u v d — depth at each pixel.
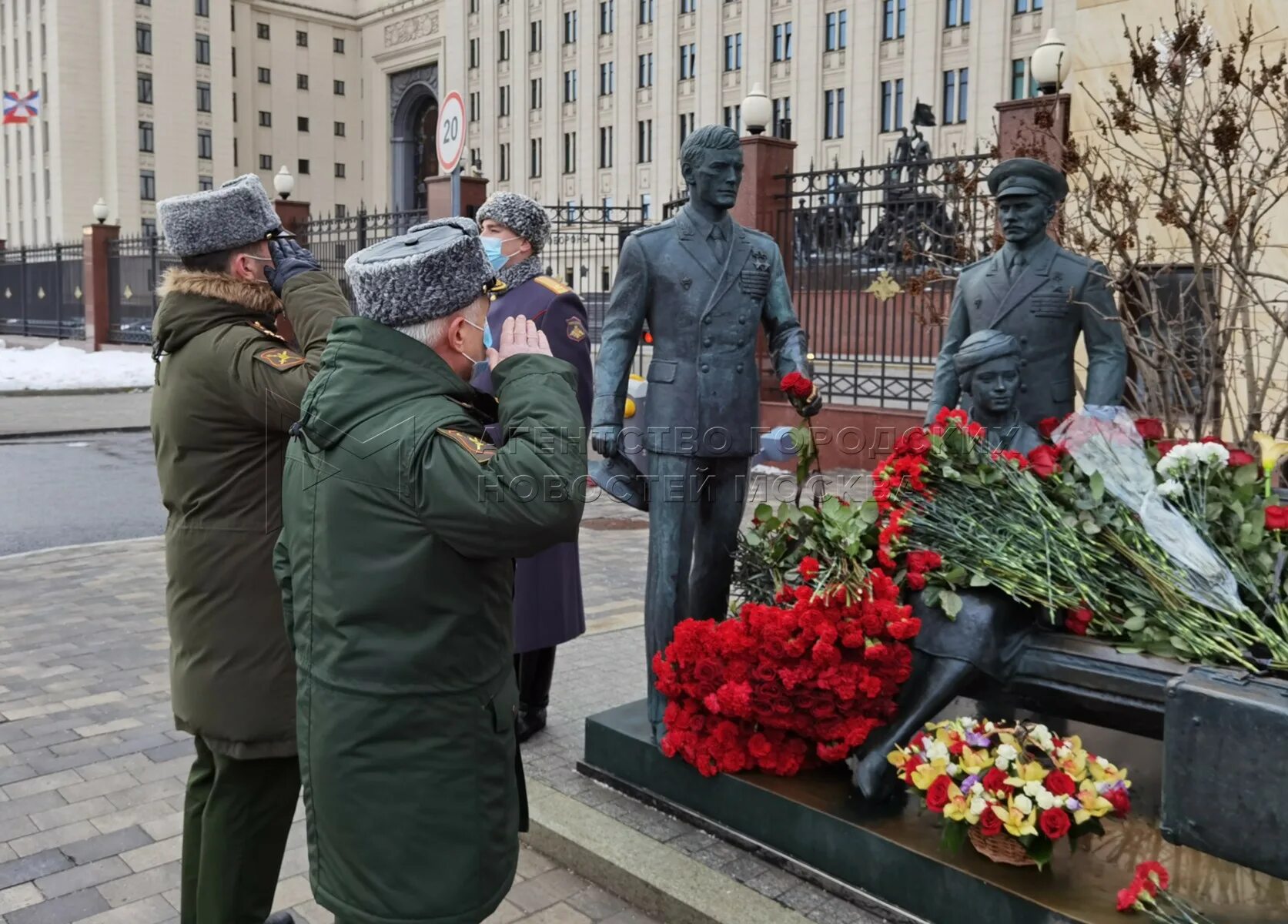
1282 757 2.10
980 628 2.93
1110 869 2.67
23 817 3.56
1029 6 34.06
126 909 3.02
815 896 2.89
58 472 11.02
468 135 55.47
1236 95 6.92
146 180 54.91
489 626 2.02
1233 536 2.94
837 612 3.09
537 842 3.35
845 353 12.32
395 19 63.00
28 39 55.41
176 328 2.53
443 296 1.99
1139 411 5.36
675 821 3.33
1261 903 2.52
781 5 40.81
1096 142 7.57
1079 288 3.75
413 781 1.94
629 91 46.69
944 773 2.73
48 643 5.43
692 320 3.36
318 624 1.99
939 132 36.41
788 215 10.70
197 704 2.52
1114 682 2.77
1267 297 6.68
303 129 64.62
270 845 2.65
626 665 4.89
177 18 55.41
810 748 3.24
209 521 2.51
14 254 30.42
